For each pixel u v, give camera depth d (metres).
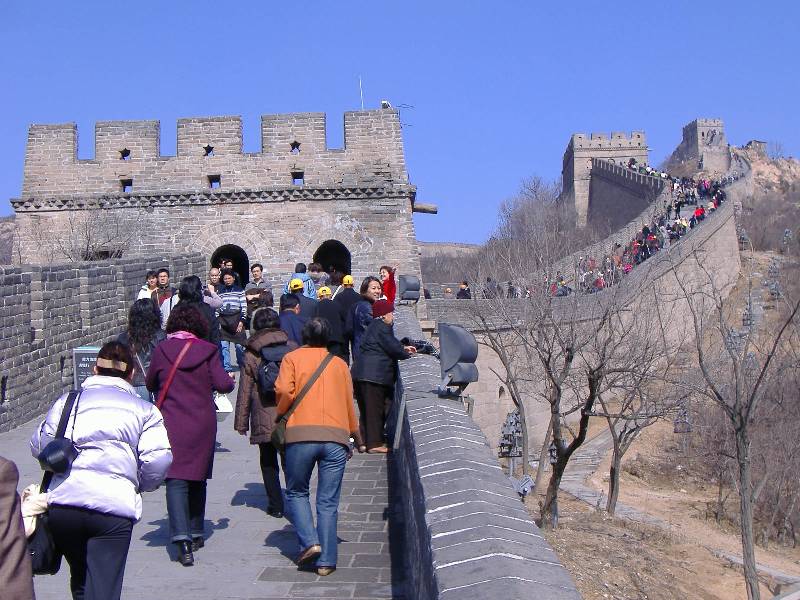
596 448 39.12
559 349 29.22
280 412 8.16
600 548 23.48
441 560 4.29
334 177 28.88
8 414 15.45
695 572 24.56
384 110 28.89
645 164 109.56
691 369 31.52
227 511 10.48
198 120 29.11
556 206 63.81
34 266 16.64
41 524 5.80
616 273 36.06
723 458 33.03
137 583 8.05
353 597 7.63
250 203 28.81
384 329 12.00
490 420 32.66
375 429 12.04
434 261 73.38
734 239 60.12
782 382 30.81
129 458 6.05
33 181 29.11
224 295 17.88
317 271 23.36
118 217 28.84
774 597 24.78
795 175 131.50
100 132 29.16
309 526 8.16
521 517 4.93
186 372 8.67
